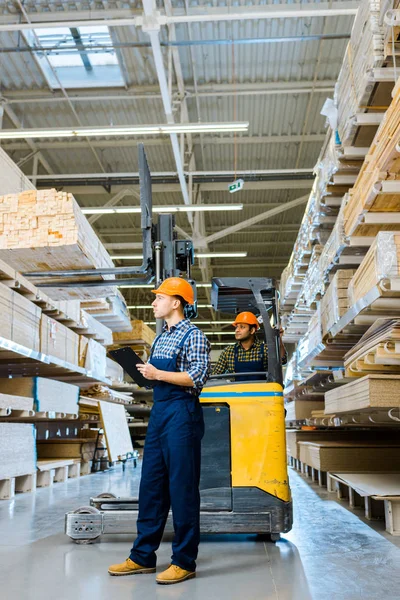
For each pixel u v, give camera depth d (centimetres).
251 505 402
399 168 372
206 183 1545
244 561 342
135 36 1028
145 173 459
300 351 820
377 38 389
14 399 624
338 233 498
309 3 944
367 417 554
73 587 286
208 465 413
